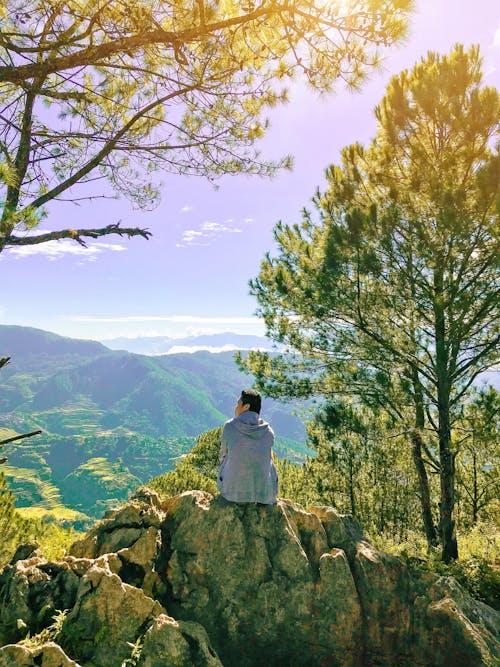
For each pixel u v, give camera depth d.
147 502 5.84
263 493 5.48
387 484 16.16
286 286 11.17
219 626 4.79
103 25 4.38
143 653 3.83
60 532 11.27
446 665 4.65
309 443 15.91
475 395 11.04
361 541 5.98
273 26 4.80
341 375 11.24
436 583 5.36
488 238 9.58
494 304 9.66
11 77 4.35
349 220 9.94
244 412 5.86
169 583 4.95
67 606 4.26
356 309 10.51
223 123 5.93
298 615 4.85
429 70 10.48
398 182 11.21
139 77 5.88
